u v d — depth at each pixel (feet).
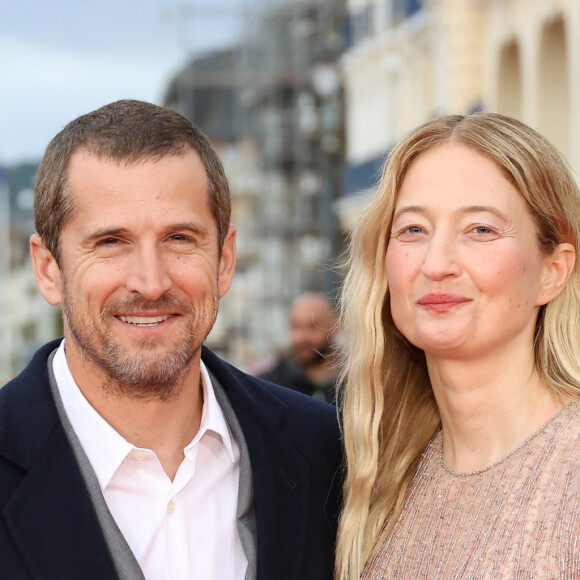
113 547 11.11
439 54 68.23
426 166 11.85
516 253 11.46
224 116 155.74
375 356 12.84
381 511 12.57
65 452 11.34
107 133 11.32
